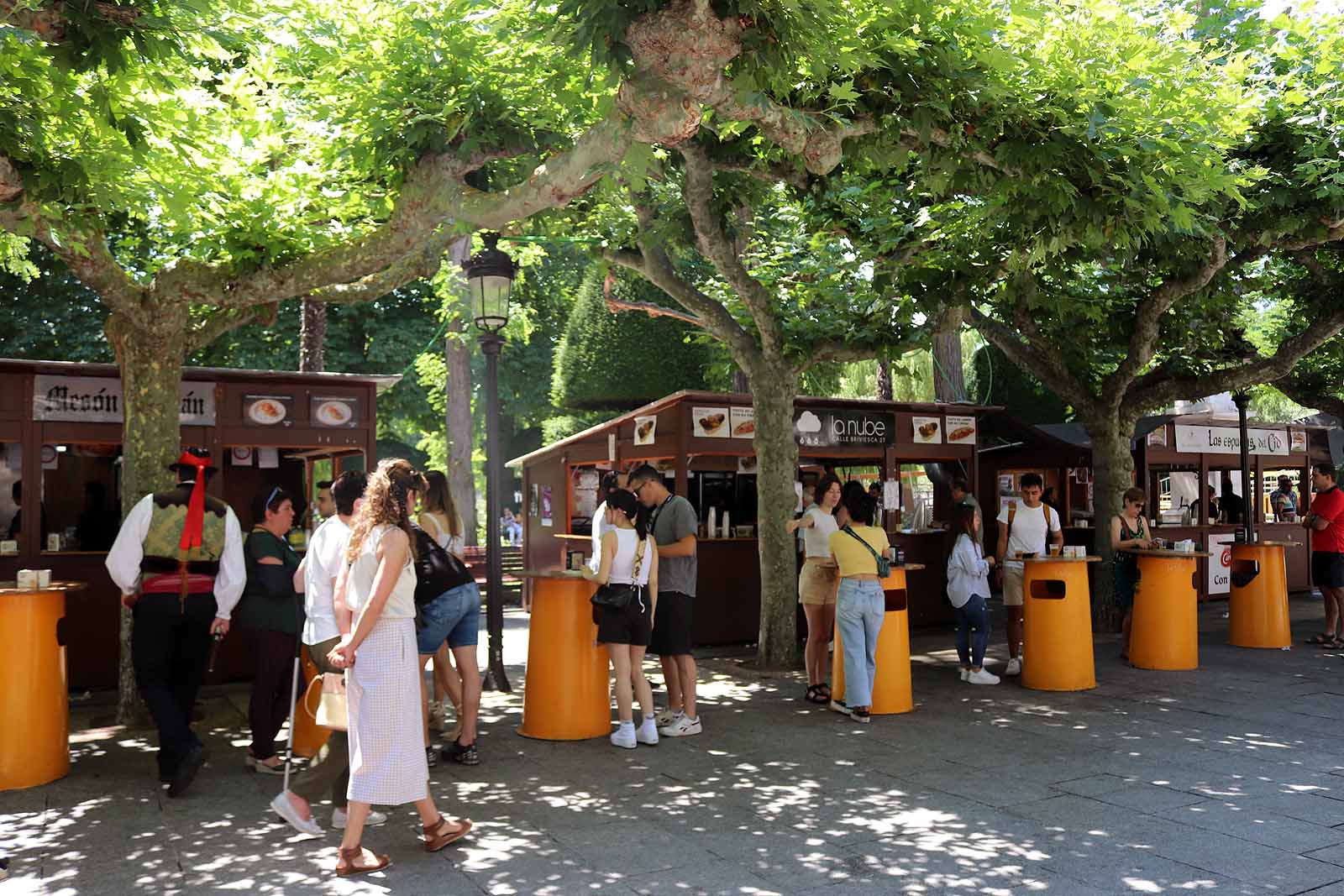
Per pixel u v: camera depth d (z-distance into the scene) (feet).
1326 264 40.14
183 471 21.27
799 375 35.58
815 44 19.31
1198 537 54.70
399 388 89.71
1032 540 32.71
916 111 22.27
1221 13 32.83
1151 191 23.41
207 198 25.23
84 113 21.25
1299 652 37.11
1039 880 14.85
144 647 20.44
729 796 19.33
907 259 33.17
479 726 25.82
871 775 20.77
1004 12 23.84
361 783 15.37
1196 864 15.44
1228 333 44.93
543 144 24.14
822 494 28.78
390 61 23.22
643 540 23.53
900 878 15.01
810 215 35.01
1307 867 15.31
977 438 46.88
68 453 34.04
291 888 14.79
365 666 15.55
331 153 26.35
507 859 15.92
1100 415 42.06
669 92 18.44
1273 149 32.35
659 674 34.17
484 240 32.55
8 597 20.27
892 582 26.99
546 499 54.95
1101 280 40.70
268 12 23.03
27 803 19.25
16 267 30.07
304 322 49.01
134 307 26.07
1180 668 33.19
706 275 59.77
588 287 72.69
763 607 35.12
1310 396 53.36
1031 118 23.48
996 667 34.78
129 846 16.70
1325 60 31.68
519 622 52.01
